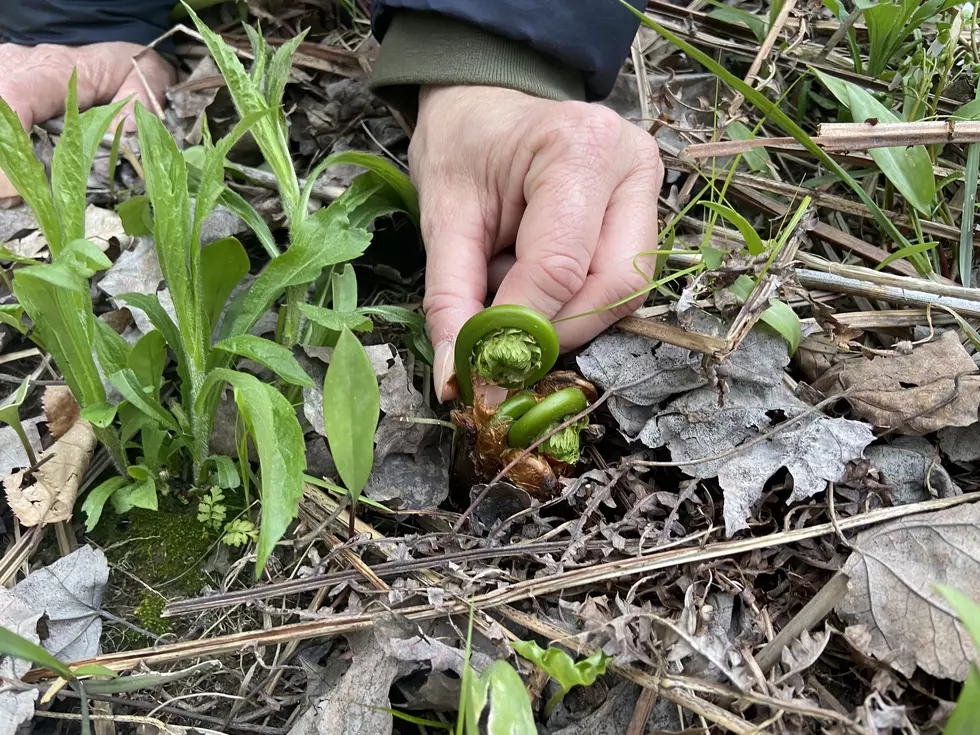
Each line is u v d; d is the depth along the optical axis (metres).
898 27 0.35
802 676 0.20
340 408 0.19
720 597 0.22
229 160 0.35
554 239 0.23
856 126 0.27
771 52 0.38
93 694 0.20
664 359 0.26
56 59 0.36
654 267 0.26
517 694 0.17
